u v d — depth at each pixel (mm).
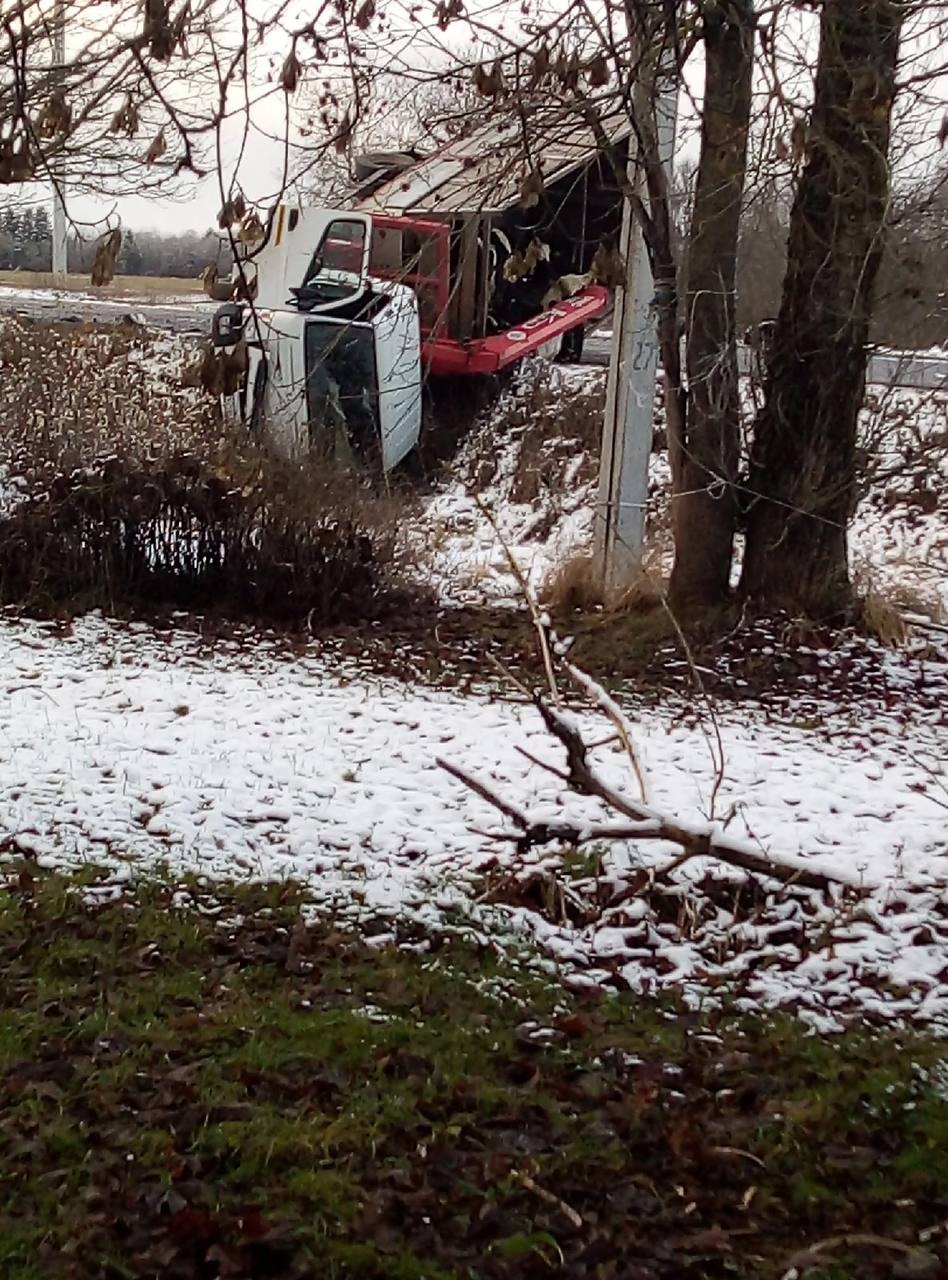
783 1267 3502
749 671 8688
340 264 12508
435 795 6582
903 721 7973
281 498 10180
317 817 6320
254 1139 3938
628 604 9773
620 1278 3410
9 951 5086
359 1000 4820
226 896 5578
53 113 3531
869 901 5508
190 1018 4633
